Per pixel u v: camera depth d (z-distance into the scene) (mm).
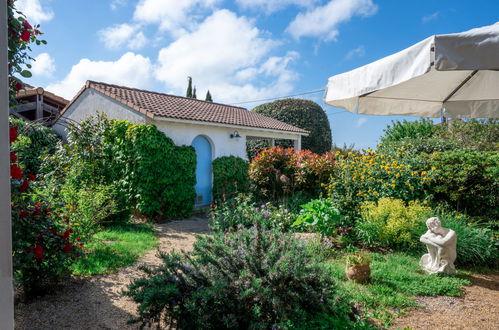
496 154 6805
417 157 7465
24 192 3809
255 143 19047
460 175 6566
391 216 6230
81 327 3426
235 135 12680
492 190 6477
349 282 4523
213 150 12070
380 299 4016
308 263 3641
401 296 4113
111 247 6363
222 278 3146
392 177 7211
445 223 5879
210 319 3008
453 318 3625
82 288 4453
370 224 6281
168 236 7848
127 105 10148
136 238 7277
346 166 7840
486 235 5781
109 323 3518
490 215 6523
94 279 4793
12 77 3408
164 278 3148
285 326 2836
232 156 12461
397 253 6066
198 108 13477
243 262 3361
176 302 3020
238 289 3107
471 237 5680
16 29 3355
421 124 13766
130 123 9609
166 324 3209
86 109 11844
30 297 4125
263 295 3021
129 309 3854
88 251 6023
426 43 2373
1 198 1184
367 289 4320
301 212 6699
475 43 2197
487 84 4555
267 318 3062
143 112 9680
